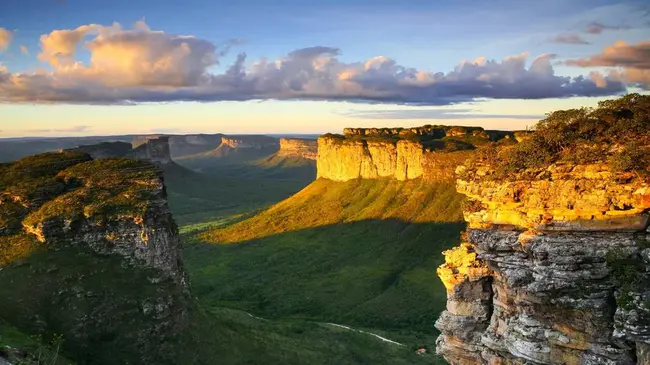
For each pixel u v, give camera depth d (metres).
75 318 75.81
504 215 35.53
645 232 30.05
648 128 31.28
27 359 53.53
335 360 90.94
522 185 34.50
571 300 30.92
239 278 173.12
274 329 107.50
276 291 156.75
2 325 65.69
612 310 30.17
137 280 85.38
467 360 40.47
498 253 35.44
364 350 99.69
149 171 101.06
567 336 31.80
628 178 30.30
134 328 79.56
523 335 33.25
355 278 165.00
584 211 31.50
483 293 39.72
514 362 35.59
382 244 197.88
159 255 89.94
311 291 155.38
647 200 29.59
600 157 31.89
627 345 29.45
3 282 76.12
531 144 35.75
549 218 33.00
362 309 137.62
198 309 92.56
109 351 75.25
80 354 72.19
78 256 83.94
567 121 34.84
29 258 80.69
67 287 78.81
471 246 40.84
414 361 94.69
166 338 81.75
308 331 109.69
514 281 33.66
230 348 86.81
